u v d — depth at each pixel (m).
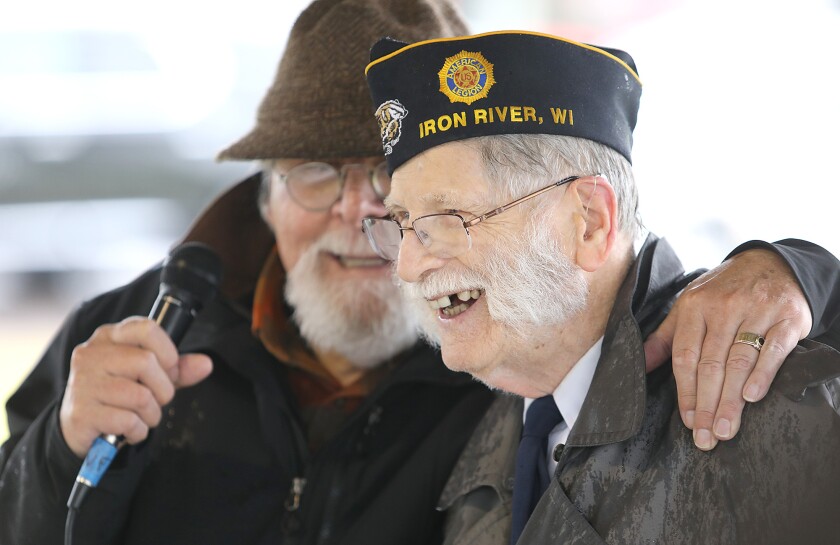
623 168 3.51
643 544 3.03
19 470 4.17
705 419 3.02
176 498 4.35
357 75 4.29
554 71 3.38
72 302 13.59
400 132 3.45
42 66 14.16
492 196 3.35
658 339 3.33
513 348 3.47
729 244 10.70
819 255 3.45
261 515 4.32
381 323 4.45
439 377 4.34
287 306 4.80
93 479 3.94
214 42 14.46
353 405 4.59
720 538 2.97
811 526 2.92
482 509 3.80
